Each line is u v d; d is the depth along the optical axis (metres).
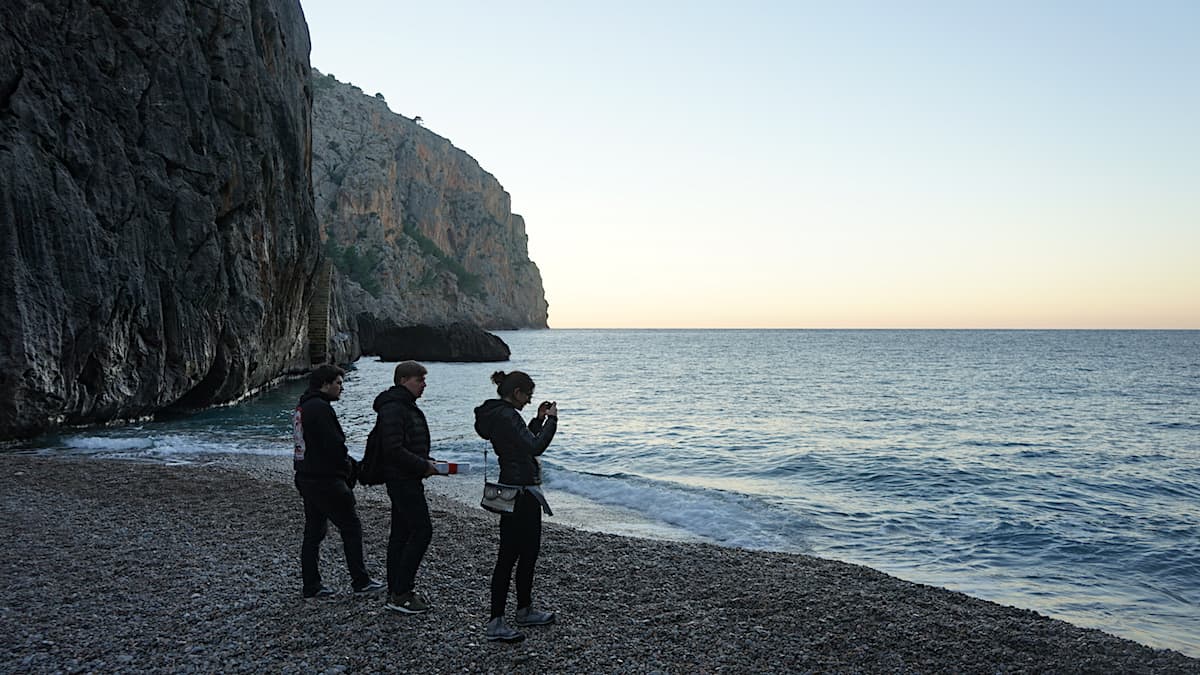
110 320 20.53
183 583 6.82
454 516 10.38
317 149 155.75
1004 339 183.00
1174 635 7.30
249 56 28.45
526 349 126.12
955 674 5.23
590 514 12.09
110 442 18.38
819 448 21.39
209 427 22.86
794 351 116.38
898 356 97.75
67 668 4.90
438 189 197.75
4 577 7.00
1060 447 21.92
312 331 48.12
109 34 22.11
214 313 26.23
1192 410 33.78
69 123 20.19
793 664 5.25
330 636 5.47
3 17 18.62
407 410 5.77
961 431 26.05
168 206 23.81
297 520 9.67
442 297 177.62
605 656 5.25
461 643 5.39
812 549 10.34
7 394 17.31
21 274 17.72
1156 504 13.83
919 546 10.64
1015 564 9.81
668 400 38.88
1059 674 5.31
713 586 7.12
